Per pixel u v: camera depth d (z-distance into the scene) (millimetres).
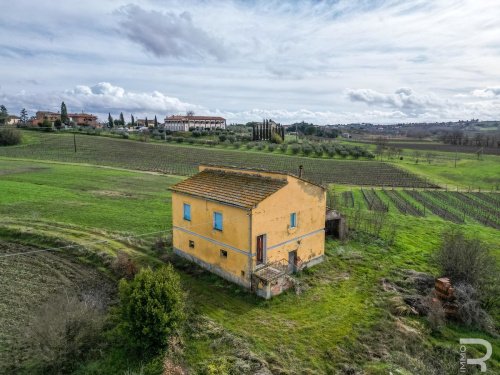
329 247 28906
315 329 18031
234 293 20703
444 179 85812
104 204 37344
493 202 59938
